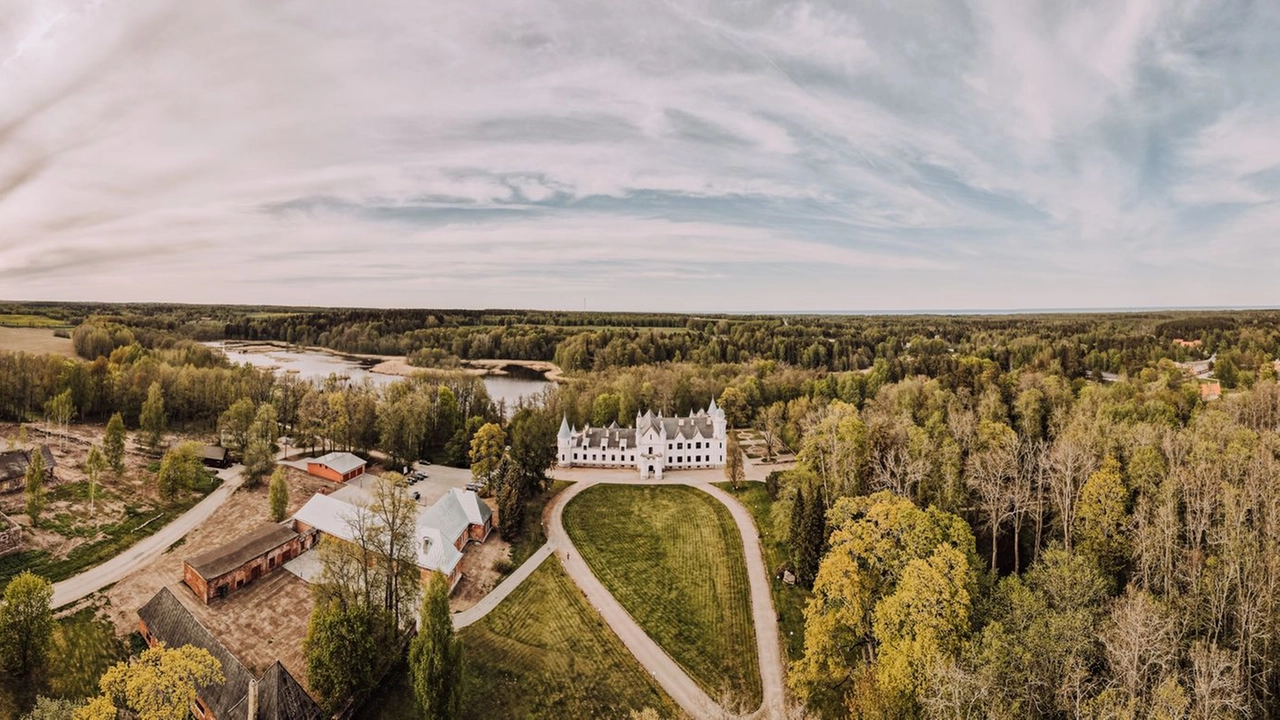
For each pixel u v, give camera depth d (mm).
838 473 79875
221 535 83438
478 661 59125
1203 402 113062
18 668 52250
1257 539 53125
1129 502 64625
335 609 50594
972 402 115375
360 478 109875
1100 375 154375
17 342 193250
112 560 74938
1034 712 39625
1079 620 42469
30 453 94000
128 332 199750
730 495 104750
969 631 46094
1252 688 42625
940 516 58375
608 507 99438
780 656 61562
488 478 104875
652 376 175875
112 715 38688
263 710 45000
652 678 58406
